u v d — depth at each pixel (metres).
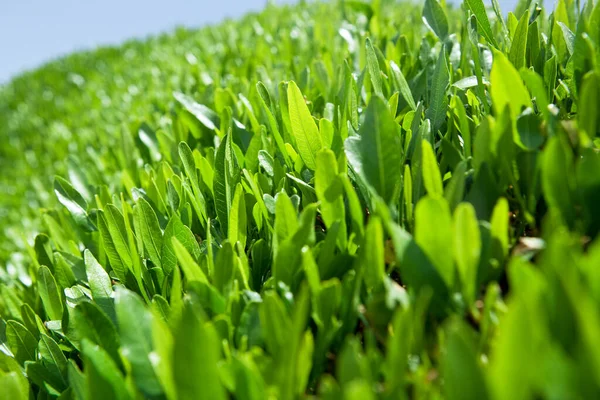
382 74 0.43
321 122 0.34
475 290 0.25
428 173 0.28
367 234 0.25
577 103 0.30
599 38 0.31
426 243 0.23
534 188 0.28
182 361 0.20
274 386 0.22
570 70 0.35
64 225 0.52
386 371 0.22
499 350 0.17
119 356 0.27
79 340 0.32
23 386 0.30
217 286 0.29
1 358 0.31
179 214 0.39
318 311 0.25
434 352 0.24
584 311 0.16
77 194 0.47
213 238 0.37
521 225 0.29
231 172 0.37
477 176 0.28
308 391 0.25
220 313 0.28
